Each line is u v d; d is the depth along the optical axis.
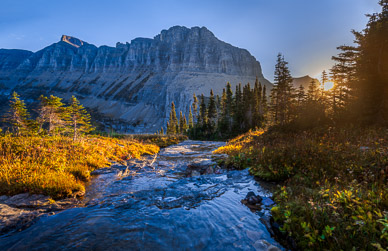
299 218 3.42
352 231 2.87
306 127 15.06
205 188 6.12
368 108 13.38
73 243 3.28
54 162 8.30
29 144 10.16
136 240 3.35
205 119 69.81
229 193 5.54
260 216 4.07
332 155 6.39
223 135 60.12
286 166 6.32
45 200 5.23
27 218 4.16
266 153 8.05
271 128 19.50
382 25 16.73
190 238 3.40
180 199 5.23
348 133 10.21
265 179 6.34
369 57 17.17
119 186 6.91
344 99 18.81
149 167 10.39
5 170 6.50
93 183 7.38
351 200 3.46
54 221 4.08
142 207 4.76
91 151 11.91
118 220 4.08
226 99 68.06
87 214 4.42
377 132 9.52
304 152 7.02
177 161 12.39
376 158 5.45
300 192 4.60
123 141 19.98
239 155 8.93
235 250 3.03
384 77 13.90
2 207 4.64
